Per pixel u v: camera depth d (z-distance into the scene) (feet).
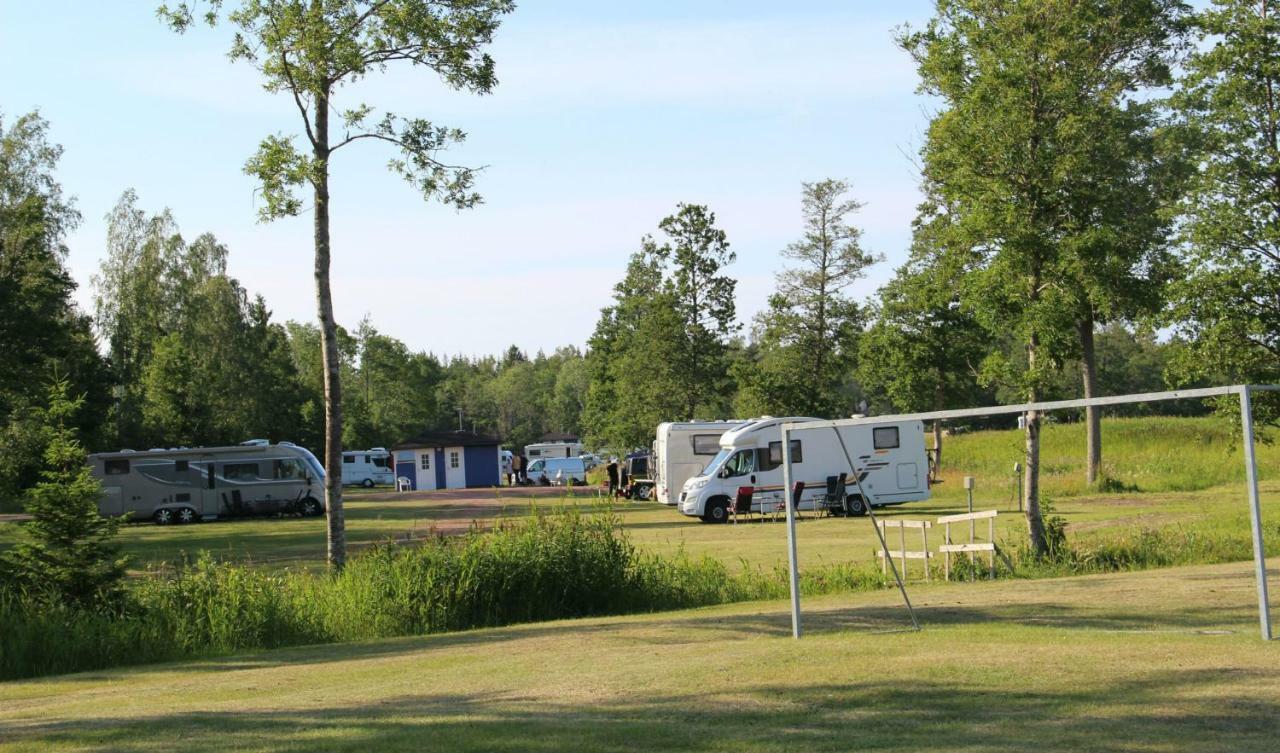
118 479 131.85
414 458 217.36
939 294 74.18
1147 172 97.04
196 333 236.02
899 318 150.92
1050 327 63.62
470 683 30.89
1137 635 34.01
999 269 64.49
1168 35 95.50
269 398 244.22
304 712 27.27
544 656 35.50
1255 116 92.79
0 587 44.42
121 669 39.73
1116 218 66.80
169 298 237.25
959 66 65.98
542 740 22.70
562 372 489.67
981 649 32.04
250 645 44.73
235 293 249.34
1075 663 28.96
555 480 221.87
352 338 317.42
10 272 130.41
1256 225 92.22
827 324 158.61
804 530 92.99
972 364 154.51
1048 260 65.05
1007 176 65.16
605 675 30.66
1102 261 63.98
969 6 65.67
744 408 156.46
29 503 45.55
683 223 165.99
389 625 46.96
